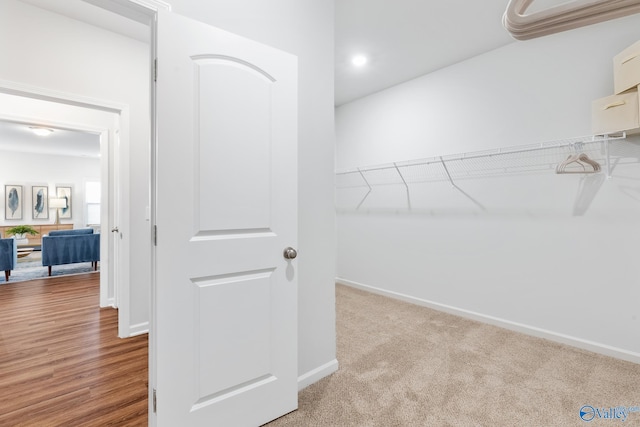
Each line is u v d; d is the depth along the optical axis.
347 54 2.80
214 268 1.33
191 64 1.27
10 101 2.86
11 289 4.04
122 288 2.54
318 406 1.62
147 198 2.67
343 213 4.21
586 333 2.24
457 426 1.46
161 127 1.20
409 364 2.04
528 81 2.50
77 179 7.95
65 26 2.26
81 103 2.34
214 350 1.33
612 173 2.12
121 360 2.15
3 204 7.07
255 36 1.58
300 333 1.78
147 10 1.28
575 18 0.52
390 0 2.08
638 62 1.75
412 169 3.38
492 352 2.21
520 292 2.57
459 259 2.98
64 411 1.60
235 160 1.39
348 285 4.14
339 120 4.24
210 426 1.32
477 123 2.82
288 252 1.54
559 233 2.36
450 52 2.76
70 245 4.89
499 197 2.69
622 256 2.09
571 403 1.63
